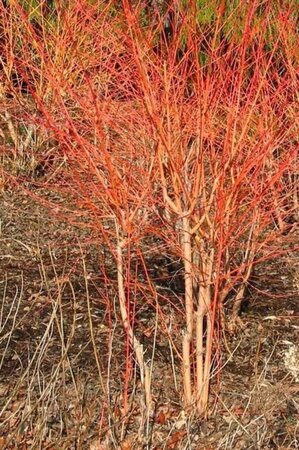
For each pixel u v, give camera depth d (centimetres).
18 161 789
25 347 496
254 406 448
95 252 644
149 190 467
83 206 701
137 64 430
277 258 627
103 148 438
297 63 624
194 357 473
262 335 521
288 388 466
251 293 580
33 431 415
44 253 644
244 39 439
